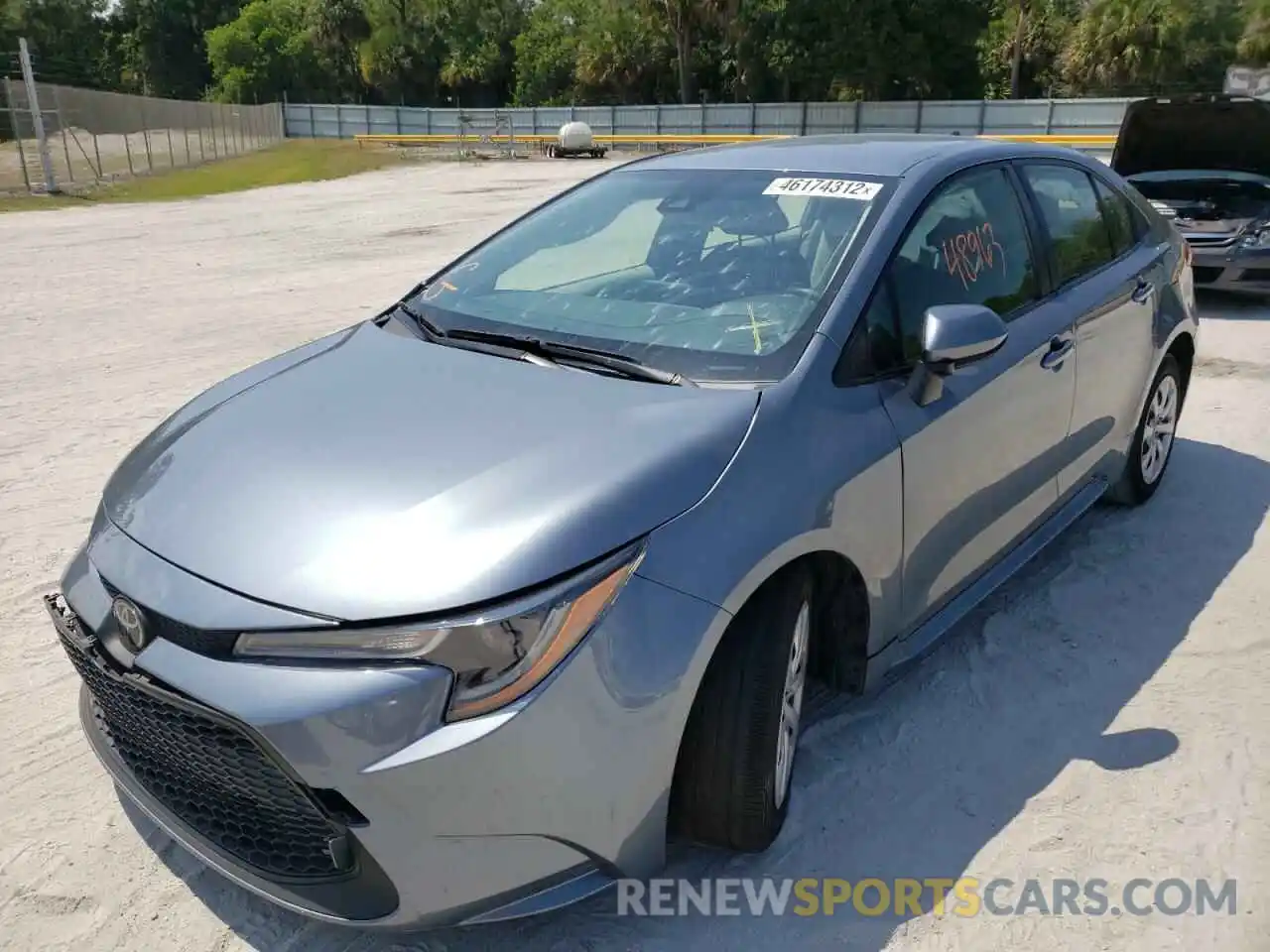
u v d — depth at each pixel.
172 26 77.75
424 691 2.07
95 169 29.02
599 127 46.88
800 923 2.52
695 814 2.54
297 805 2.15
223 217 18.89
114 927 2.53
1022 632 3.78
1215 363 7.22
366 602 2.11
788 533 2.47
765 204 3.37
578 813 2.18
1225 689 3.42
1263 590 4.06
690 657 2.25
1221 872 2.66
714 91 54.44
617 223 3.57
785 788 2.72
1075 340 3.76
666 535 2.29
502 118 48.97
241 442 2.65
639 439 2.47
